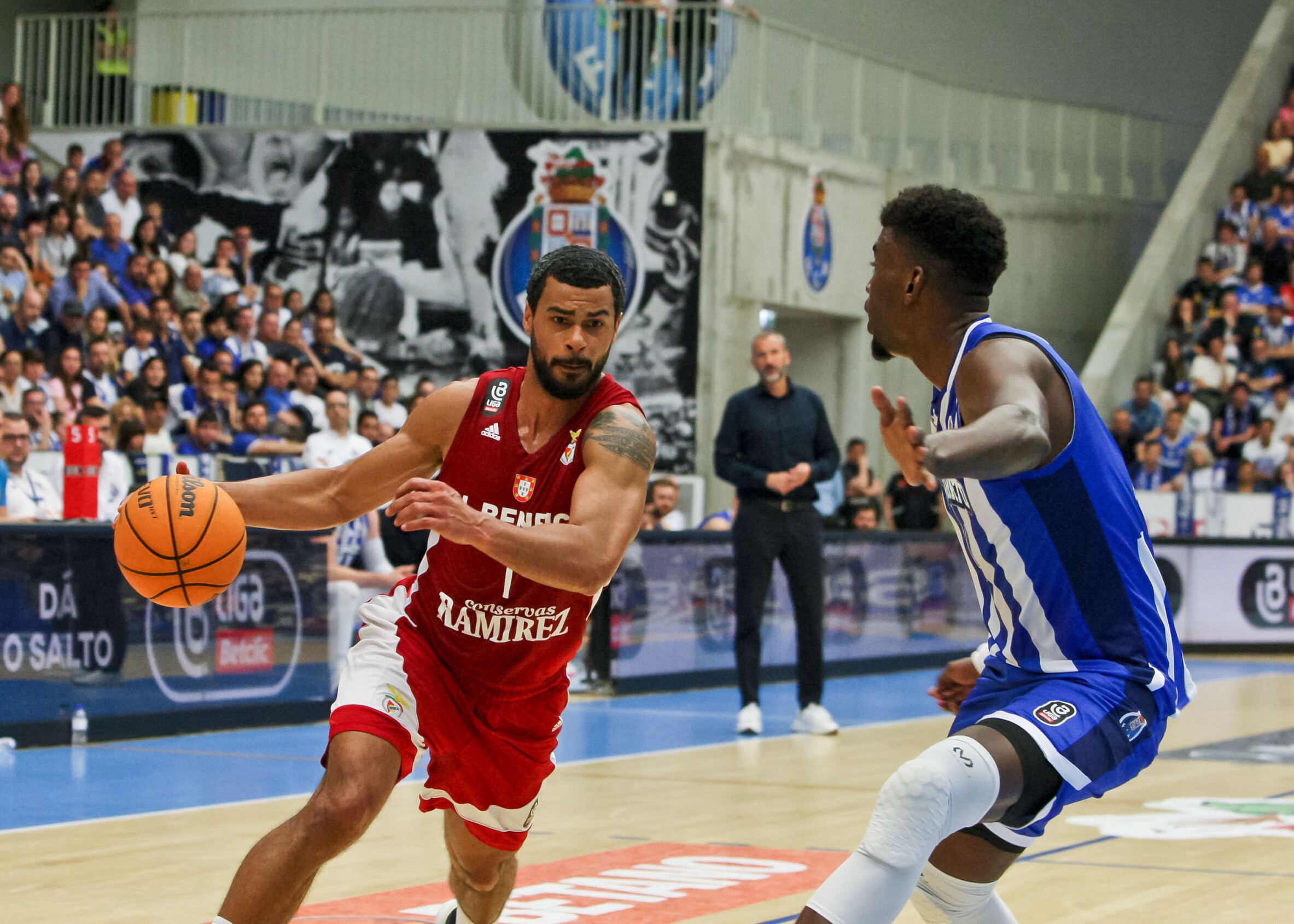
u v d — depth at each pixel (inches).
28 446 605.6
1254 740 525.0
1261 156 1326.3
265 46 1186.0
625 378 1053.8
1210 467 1046.4
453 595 188.9
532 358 183.9
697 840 330.0
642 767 448.5
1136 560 159.0
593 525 174.4
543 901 266.2
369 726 180.5
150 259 998.4
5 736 453.1
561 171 1060.5
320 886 279.6
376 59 1177.4
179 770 424.8
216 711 513.7
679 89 1069.1
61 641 466.9
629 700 650.2
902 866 141.0
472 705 191.6
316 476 193.8
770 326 1246.9
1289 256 1262.3
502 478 187.2
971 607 887.1
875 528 908.6
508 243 1067.3
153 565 180.4
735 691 703.7
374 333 1082.1
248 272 1088.8
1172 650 161.8
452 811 204.1
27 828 335.6
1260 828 350.3
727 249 1058.7
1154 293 1258.0
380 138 1082.7
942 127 1294.3
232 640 519.8
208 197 1096.8
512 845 205.6
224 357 931.3
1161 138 1461.6
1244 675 815.1
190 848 314.2
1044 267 1355.8
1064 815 369.4
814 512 535.5
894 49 1471.5
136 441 731.4
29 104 1185.4
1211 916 257.3
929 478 166.9
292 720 540.1
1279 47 1424.7
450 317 1075.3
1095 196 1391.5
